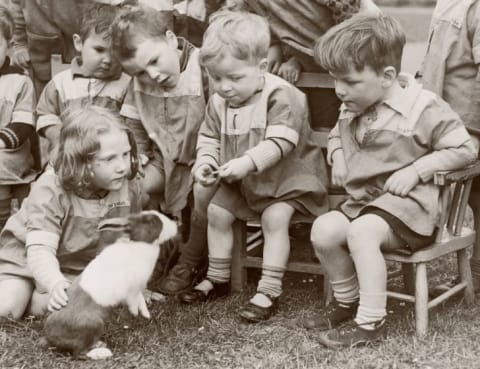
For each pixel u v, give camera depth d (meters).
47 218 4.11
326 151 4.98
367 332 3.93
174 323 4.25
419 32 12.27
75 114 4.04
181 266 4.79
